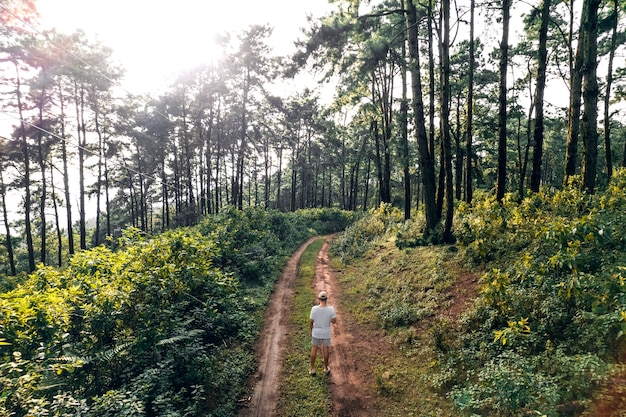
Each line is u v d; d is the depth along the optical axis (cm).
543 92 1381
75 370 565
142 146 3916
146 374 565
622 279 501
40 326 595
